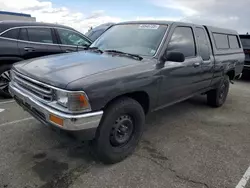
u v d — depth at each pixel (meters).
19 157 2.98
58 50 5.79
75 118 2.34
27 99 2.77
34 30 5.47
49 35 5.69
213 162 3.11
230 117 4.95
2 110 4.57
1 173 2.64
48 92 2.51
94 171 2.78
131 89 2.85
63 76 2.50
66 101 2.36
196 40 4.17
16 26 5.22
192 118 4.76
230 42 5.61
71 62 2.98
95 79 2.50
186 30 3.97
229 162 3.13
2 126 3.85
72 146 3.31
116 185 2.55
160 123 4.40
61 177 2.63
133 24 4.02
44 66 2.88
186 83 3.92
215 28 5.04
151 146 3.46
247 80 9.71
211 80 4.78
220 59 4.88
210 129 4.23
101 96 2.50
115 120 2.79
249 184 2.69
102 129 2.68
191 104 5.73
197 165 3.02
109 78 2.61
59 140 3.46
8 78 5.18
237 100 6.39
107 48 3.75
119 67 2.87
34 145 3.29
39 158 2.98
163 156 3.20
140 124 3.14
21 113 4.45
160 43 3.41
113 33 4.06
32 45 5.39
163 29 3.61
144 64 3.10
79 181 2.59
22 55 5.25
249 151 3.47
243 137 3.96
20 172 2.68
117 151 2.94
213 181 2.71
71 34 6.14
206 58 4.43
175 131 4.06
